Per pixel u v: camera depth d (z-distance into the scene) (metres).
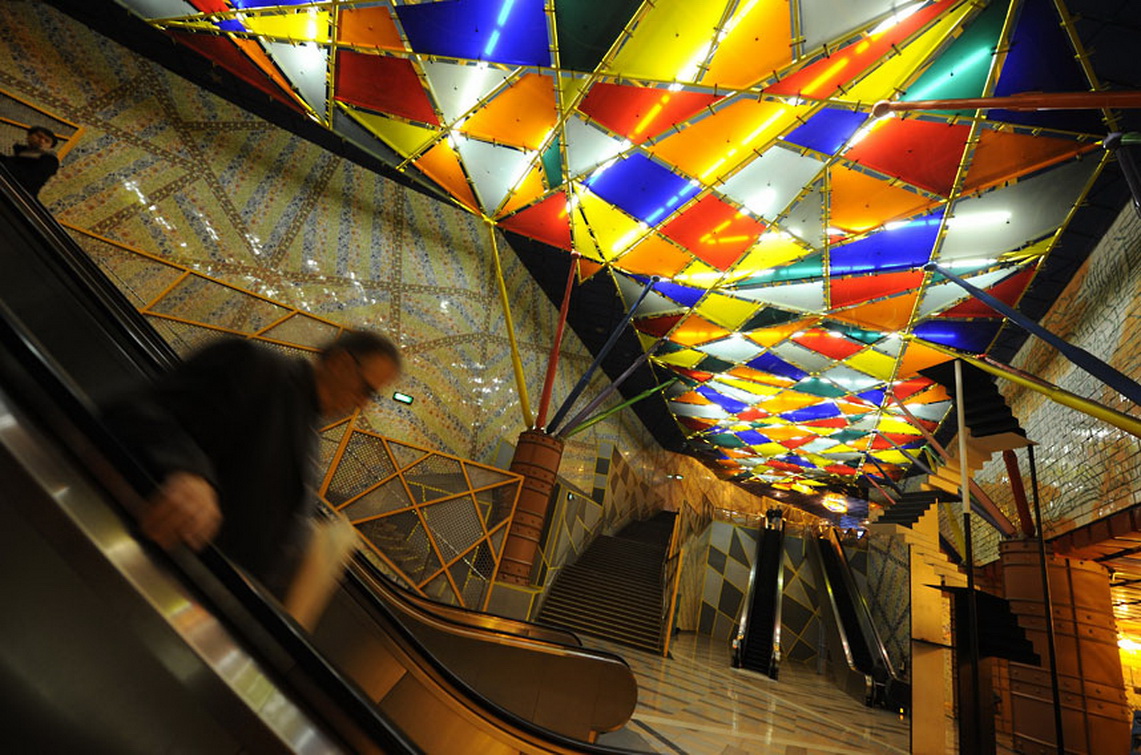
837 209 12.54
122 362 3.90
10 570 0.93
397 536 8.97
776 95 10.09
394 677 3.90
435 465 9.64
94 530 0.89
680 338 20.52
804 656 24.55
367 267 14.28
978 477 19.25
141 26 10.84
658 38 9.41
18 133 9.59
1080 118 9.14
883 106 9.28
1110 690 11.40
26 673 0.92
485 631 6.11
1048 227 11.62
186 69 11.95
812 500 44.00
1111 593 13.32
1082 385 12.09
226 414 1.55
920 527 13.02
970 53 8.79
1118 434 10.23
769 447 31.61
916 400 21.17
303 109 12.06
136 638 0.94
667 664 14.82
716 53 9.46
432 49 10.31
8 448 0.83
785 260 14.71
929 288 14.68
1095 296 11.71
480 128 12.16
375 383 1.85
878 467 31.23
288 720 1.05
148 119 11.36
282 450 1.66
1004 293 13.98
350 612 4.17
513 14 9.41
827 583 24.11
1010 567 13.17
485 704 3.57
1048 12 8.05
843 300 16.00
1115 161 9.90
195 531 1.01
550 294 20.73
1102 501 10.75
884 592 22.91
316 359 1.85
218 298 11.44
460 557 9.41
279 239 12.83
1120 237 10.67
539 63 10.34
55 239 4.26
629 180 12.95
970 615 7.96
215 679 0.96
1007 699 15.35
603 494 23.55
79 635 0.94
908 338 17.20
